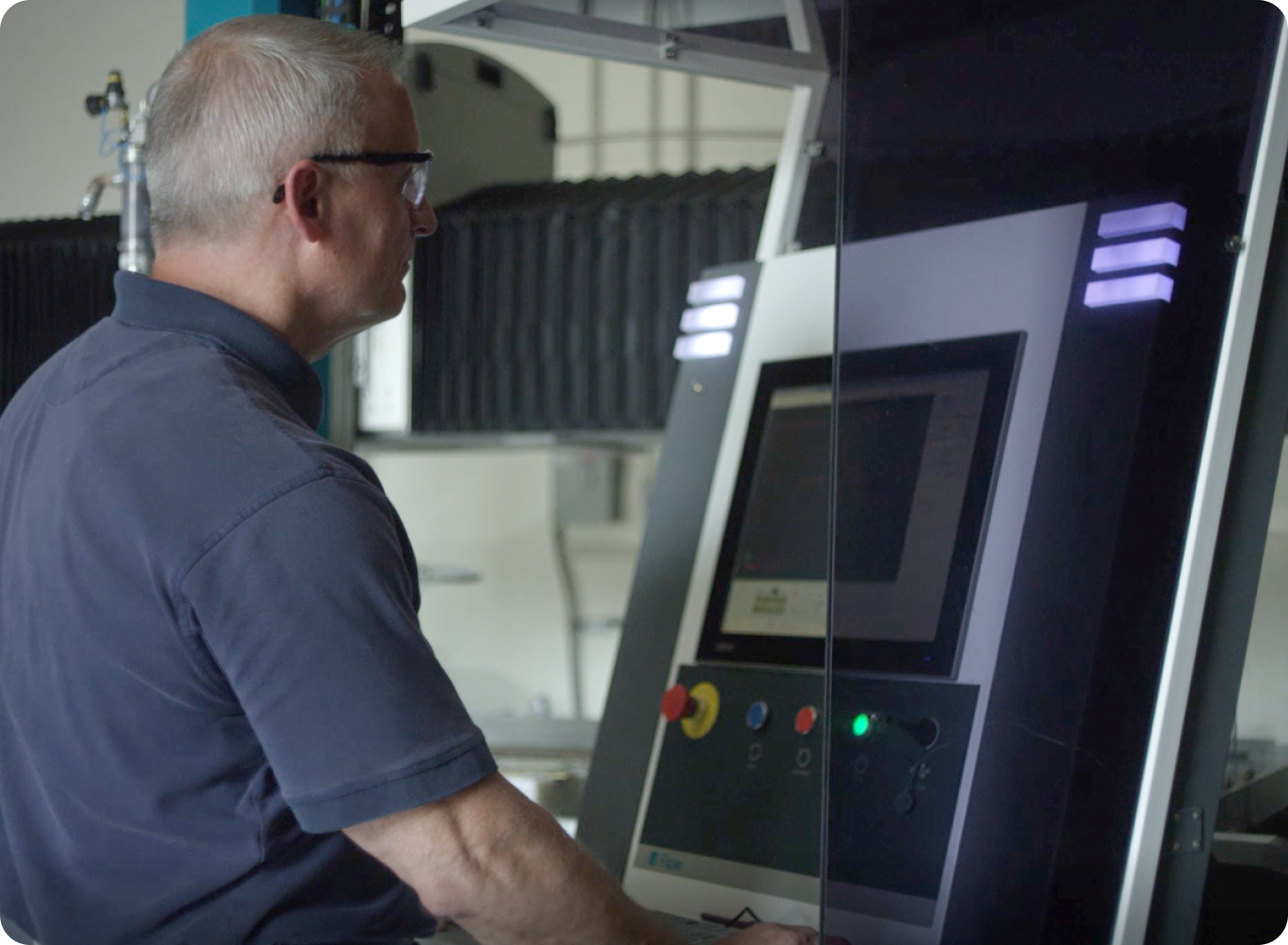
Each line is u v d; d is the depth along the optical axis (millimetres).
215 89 1039
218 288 1064
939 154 1175
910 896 1080
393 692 866
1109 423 1062
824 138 1539
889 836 1092
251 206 1044
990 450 1139
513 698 4297
